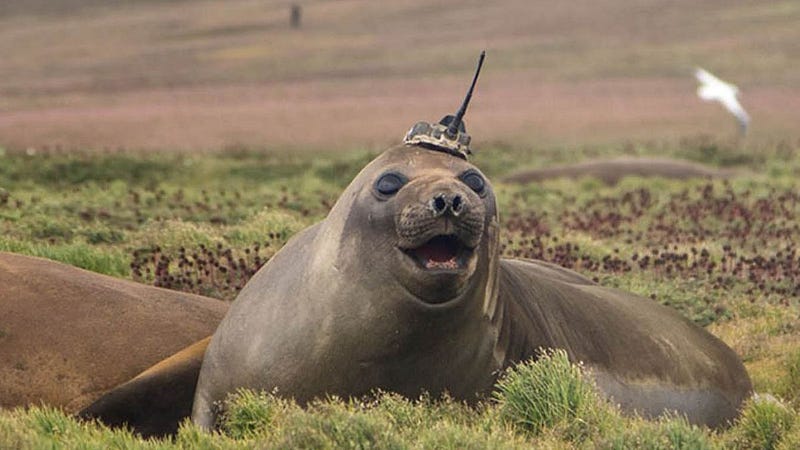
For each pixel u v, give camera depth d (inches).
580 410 1147.3
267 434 1061.1
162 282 1898.4
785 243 2628.0
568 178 3745.1
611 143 5684.1
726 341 1861.5
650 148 5270.7
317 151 5216.5
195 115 7062.0
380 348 1122.7
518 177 3868.1
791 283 2222.0
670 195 3309.5
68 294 1390.3
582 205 3213.6
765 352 1807.3
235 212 2650.1
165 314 1417.3
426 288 1083.3
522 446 1064.2
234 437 1127.6
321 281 1149.7
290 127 6481.3
